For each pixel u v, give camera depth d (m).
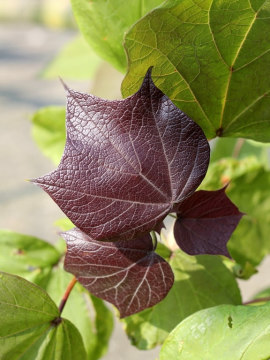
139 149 0.26
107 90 0.45
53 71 0.56
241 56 0.28
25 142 1.94
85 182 0.26
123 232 0.26
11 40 3.71
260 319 0.26
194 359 0.26
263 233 0.44
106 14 0.33
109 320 0.38
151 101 0.26
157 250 0.34
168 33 0.26
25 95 2.40
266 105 0.30
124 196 0.26
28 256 0.39
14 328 0.29
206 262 0.35
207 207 0.28
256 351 0.24
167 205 0.26
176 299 0.34
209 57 0.28
